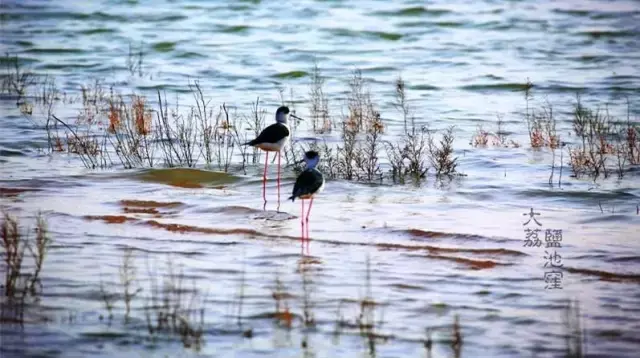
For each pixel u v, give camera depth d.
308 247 13.12
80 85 27.25
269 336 9.92
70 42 35.41
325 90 26.83
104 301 10.74
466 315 10.66
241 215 14.84
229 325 10.18
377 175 17.69
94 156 18.56
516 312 10.78
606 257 12.80
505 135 21.45
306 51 33.75
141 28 38.53
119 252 12.68
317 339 9.87
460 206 15.58
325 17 40.56
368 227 14.16
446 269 12.27
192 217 14.65
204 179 17.23
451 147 19.72
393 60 32.19
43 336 9.73
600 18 39.88
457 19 39.94
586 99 25.81
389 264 12.43
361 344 9.77
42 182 16.64
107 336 9.77
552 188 16.91
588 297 11.30
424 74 29.61
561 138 21.12
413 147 18.23
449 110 24.30
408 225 14.28
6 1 44.09
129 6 43.41
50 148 19.55
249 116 22.89
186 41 35.47
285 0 44.22
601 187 17.02
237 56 32.78
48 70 29.95
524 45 34.84
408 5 42.94
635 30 37.06
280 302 10.90
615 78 28.75
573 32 37.12
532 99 25.91
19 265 11.05
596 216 14.99
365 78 28.83
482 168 18.52
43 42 35.28
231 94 26.19
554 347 9.81
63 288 11.14
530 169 18.42
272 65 31.17
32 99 24.73
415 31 37.81
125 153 18.41
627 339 10.03
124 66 30.70
